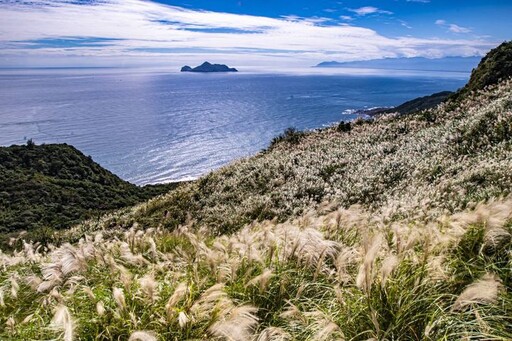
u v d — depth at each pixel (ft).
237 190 65.67
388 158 55.52
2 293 15.94
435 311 10.28
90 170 269.03
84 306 14.12
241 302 13.19
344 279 13.09
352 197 45.85
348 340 10.16
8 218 165.99
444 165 45.06
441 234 15.14
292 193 53.47
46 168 253.24
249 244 17.39
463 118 61.46
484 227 14.19
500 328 9.50
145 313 12.68
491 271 12.44
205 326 11.24
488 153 42.65
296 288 13.79
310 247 14.55
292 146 85.51
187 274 16.51
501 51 94.48
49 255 27.45
